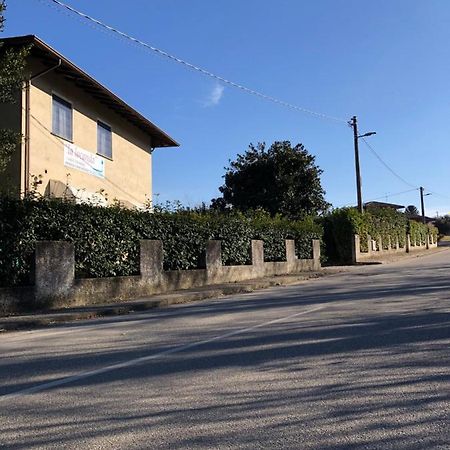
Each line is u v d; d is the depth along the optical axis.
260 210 28.03
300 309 12.09
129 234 16.14
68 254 13.80
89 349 8.41
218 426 4.75
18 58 12.73
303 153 40.62
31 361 7.67
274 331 9.27
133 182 25.66
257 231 23.47
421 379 6.00
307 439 4.39
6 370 7.16
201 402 5.44
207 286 18.83
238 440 4.41
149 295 16.23
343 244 34.97
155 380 6.36
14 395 5.94
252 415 5.01
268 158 40.34
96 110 22.12
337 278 22.59
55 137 18.95
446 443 4.22
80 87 20.62
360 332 8.83
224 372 6.61
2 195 12.91
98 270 15.02
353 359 7.01
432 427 4.56
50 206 13.68
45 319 11.63
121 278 15.41
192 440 4.43
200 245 19.52
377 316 10.42
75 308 13.29
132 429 4.73
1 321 11.20
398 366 6.58
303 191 40.22
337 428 4.61
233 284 19.50
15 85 13.00
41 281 13.08
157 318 11.93
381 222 44.34
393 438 4.35
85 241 14.61
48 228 13.63
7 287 12.48
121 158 24.39
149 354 7.84
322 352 7.47
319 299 14.05
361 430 4.55
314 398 5.45
